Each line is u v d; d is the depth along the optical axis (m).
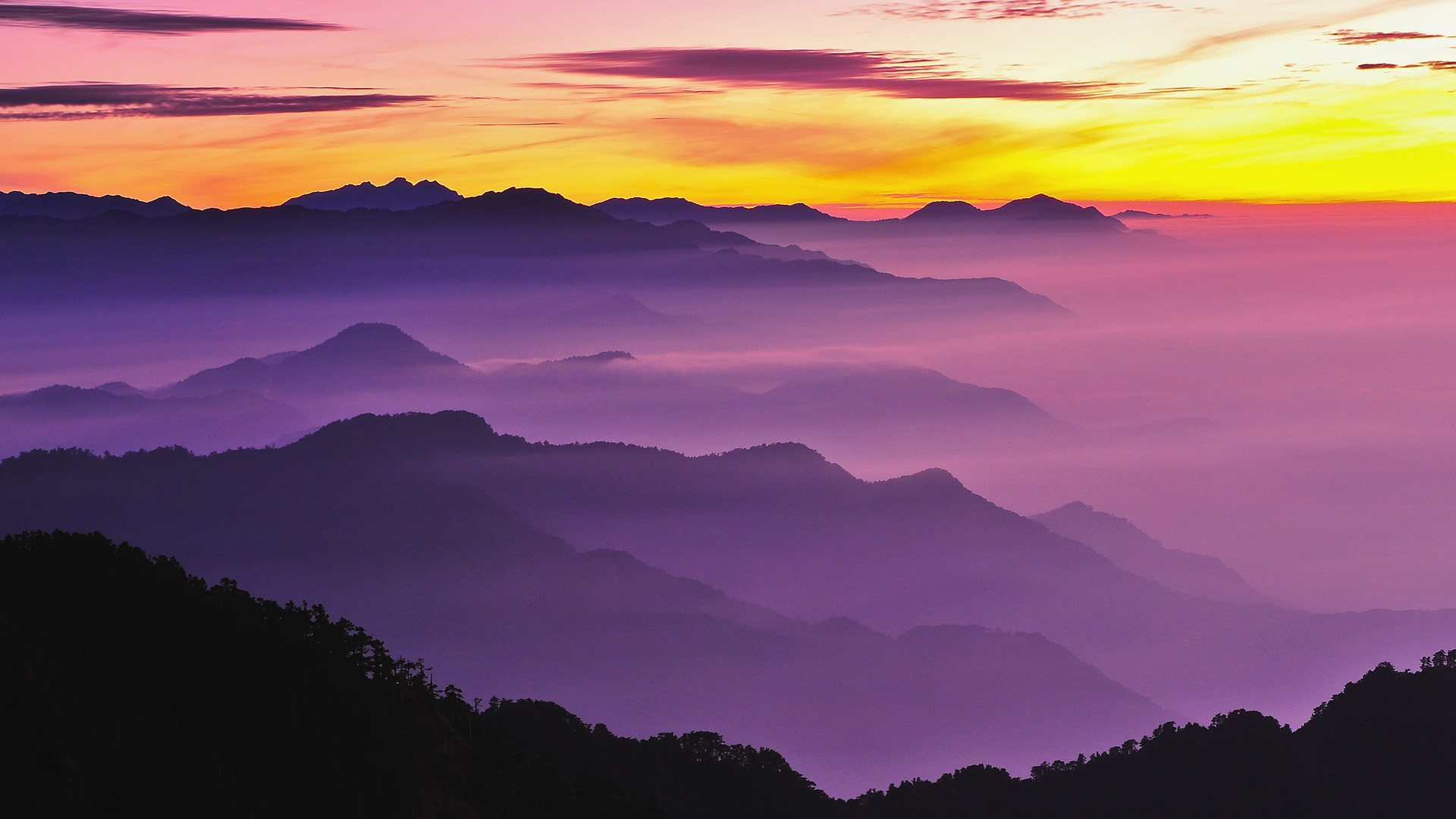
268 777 111.81
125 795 103.06
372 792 113.81
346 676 123.94
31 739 101.00
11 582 116.25
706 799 168.62
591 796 129.50
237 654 120.62
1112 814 175.12
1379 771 177.88
